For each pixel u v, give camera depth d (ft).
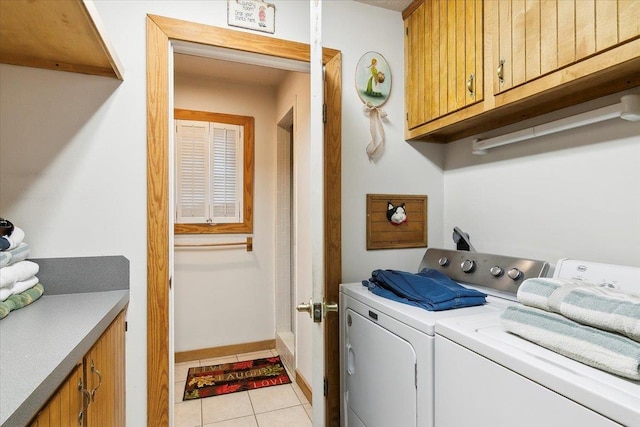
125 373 4.60
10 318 3.44
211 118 9.70
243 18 5.24
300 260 8.17
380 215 6.23
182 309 9.42
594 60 3.39
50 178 4.41
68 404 2.70
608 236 4.08
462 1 5.04
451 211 6.59
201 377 8.43
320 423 4.00
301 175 8.09
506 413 2.60
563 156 4.60
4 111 4.25
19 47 3.93
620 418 1.91
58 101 4.43
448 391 3.22
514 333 2.97
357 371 4.95
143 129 4.74
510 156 5.36
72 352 2.65
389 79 6.32
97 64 4.39
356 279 6.04
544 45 3.85
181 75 9.44
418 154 6.57
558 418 2.24
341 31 5.96
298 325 8.18
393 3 6.16
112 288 4.61
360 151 6.10
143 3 4.78
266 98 10.30
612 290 2.80
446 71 5.37
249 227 10.09
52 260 4.40
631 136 3.88
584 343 2.39
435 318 3.59
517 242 5.24
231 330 9.92
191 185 9.54
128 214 4.67
